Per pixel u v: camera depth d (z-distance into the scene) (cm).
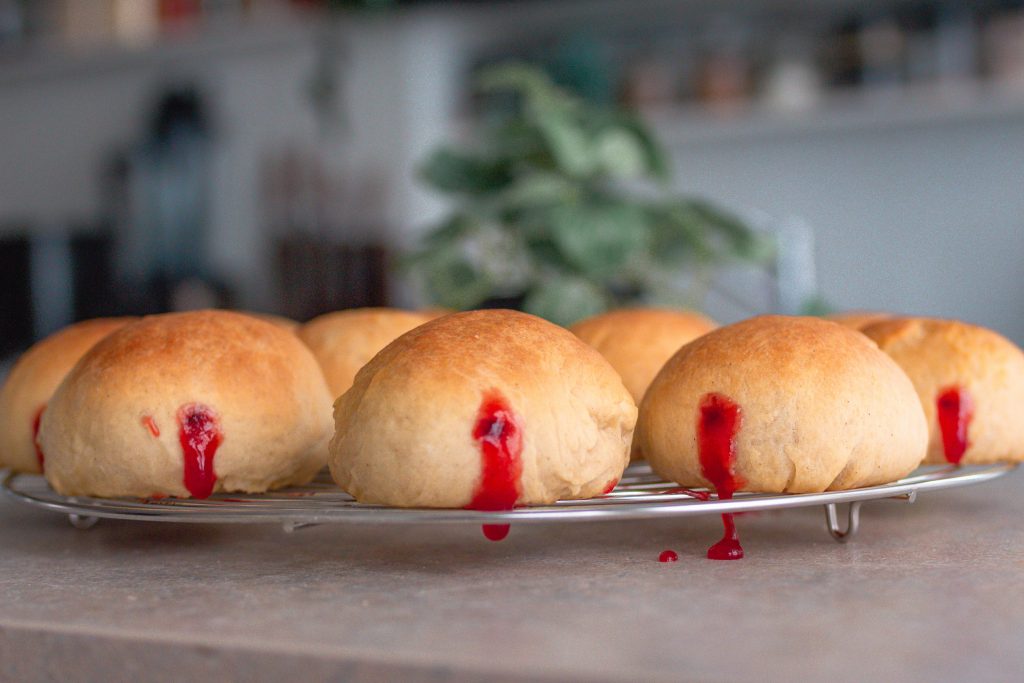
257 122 181
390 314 58
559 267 96
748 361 47
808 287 108
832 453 46
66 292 164
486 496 44
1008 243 157
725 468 46
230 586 43
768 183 167
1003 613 39
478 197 105
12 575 45
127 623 39
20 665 39
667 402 48
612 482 46
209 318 50
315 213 179
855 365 47
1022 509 53
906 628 38
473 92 171
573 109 101
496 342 45
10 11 176
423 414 44
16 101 192
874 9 153
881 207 162
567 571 44
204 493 47
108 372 48
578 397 46
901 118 154
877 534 49
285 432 49
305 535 50
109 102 188
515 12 160
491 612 40
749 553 46
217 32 172
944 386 51
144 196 185
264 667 37
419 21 167
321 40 175
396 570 45
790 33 157
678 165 170
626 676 35
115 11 174
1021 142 155
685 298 102
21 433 54
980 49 146
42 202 192
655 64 160
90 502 47
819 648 36
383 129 176
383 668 36
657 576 43
